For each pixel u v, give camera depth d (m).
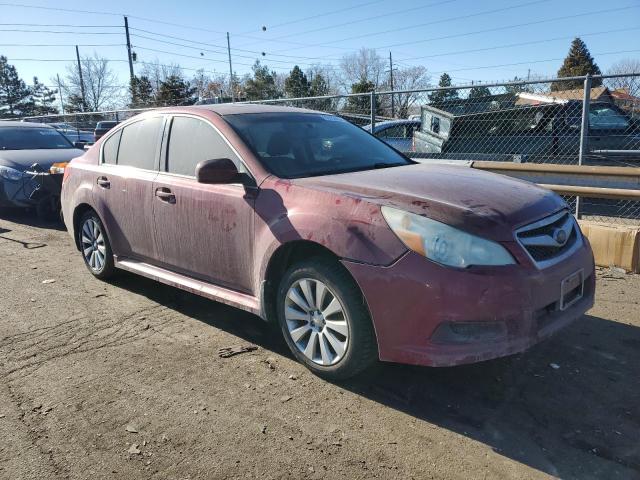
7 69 74.25
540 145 8.80
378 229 3.01
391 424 2.98
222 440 2.86
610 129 8.38
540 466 2.63
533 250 3.03
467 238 2.85
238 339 4.08
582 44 57.81
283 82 60.06
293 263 3.56
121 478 2.58
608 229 5.59
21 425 3.01
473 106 9.23
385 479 2.55
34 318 4.55
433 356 2.86
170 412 3.12
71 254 6.68
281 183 3.56
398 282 2.91
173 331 4.24
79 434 2.92
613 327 4.21
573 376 3.48
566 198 7.33
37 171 8.47
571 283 3.19
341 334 3.23
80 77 54.53
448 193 3.21
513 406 3.15
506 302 2.81
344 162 4.10
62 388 3.40
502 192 3.34
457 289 2.79
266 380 3.46
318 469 2.62
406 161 4.54
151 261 4.65
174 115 4.50
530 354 3.78
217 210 3.86
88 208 5.38
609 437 2.85
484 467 2.63
